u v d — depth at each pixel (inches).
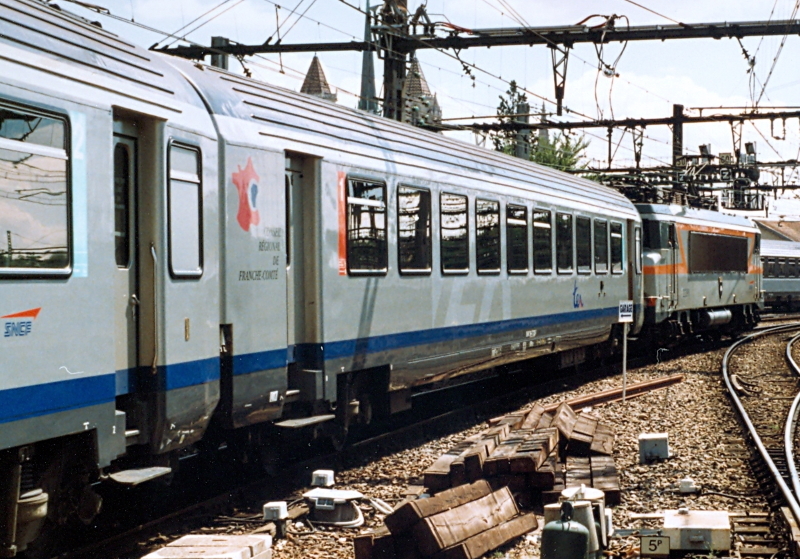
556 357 717.3
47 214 248.8
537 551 290.7
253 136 351.9
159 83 305.3
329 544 296.8
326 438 465.1
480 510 294.4
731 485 374.6
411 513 272.7
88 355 263.0
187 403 307.4
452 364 518.3
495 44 736.3
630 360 920.3
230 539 263.0
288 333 383.6
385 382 456.8
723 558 278.2
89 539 300.8
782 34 710.5
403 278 460.8
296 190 390.3
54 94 251.8
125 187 292.4
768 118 885.8
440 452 448.5
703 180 1111.0
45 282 246.7
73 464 269.9
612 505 345.7
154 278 294.2
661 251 924.0
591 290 725.3
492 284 558.3
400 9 730.2
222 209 332.5
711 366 850.8
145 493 357.1
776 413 566.9
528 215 609.6
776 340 1133.1
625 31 724.0
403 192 461.4
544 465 357.1
